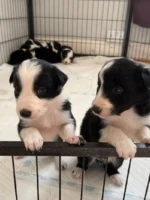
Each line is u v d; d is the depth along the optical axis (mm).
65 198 357
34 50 999
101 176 403
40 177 397
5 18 942
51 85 311
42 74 300
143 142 284
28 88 289
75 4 1101
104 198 361
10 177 394
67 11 1118
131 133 333
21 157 440
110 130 297
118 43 1124
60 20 1141
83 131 362
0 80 776
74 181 392
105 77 276
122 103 278
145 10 1000
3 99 654
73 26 1143
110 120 316
